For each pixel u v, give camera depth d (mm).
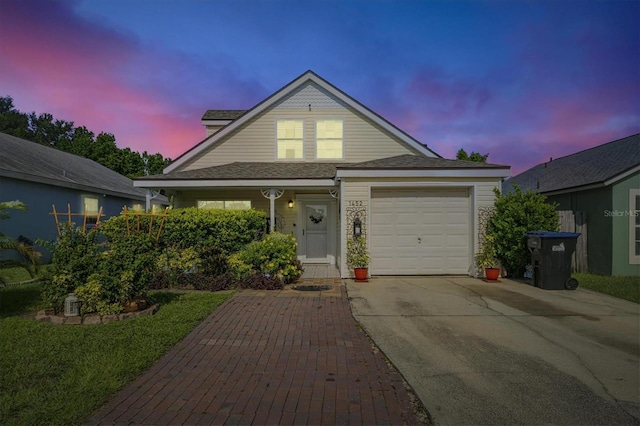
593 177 12375
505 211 10172
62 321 5914
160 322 5969
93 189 16781
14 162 13391
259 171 12477
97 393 3641
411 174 10328
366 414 3381
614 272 11133
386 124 14008
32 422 3135
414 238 10664
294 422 3230
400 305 7363
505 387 3947
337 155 14117
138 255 6656
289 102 14227
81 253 6457
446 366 4477
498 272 9859
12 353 4621
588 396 3760
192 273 9289
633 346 5180
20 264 7082
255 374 4203
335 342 5273
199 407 3463
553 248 8891
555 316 6641
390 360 4648
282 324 6090
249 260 9359
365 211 10398
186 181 11641
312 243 13750
